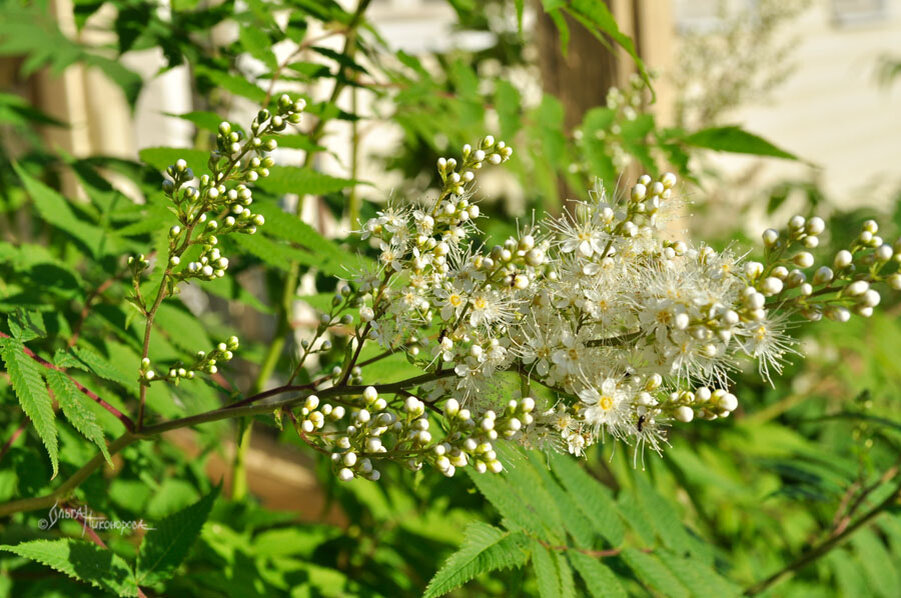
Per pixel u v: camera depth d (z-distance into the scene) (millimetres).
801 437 859
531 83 1177
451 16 1588
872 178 2035
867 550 587
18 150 995
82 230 545
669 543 543
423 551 640
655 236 449
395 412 465
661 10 779
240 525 587
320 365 649
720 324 417
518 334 444
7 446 515
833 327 932
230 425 763
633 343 436
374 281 446
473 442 429
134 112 730
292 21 581
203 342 534
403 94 600
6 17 748
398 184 1297
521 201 1296
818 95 2070
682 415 426
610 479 688
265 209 497
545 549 481
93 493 513
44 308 513
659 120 790
